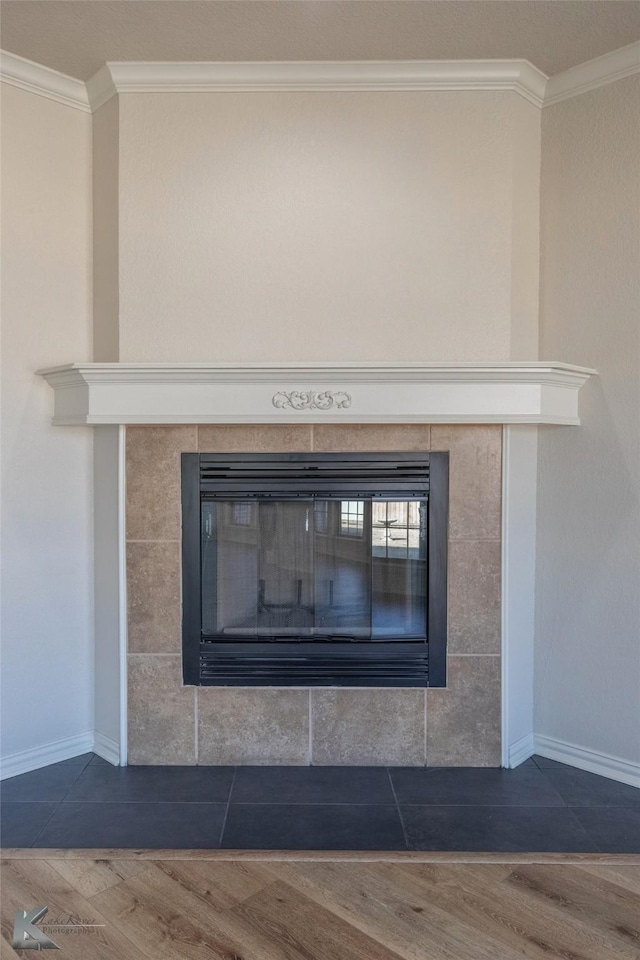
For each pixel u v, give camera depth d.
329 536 2.85
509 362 2.51
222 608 2.85
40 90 2.77
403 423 2.68
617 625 2.74
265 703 2.84
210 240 2.75
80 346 2.91
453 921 1.93
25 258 2.76
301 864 2.18
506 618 2.80
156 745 2.86
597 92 2.73
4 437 2.73
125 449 2.80
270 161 2.74
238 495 2.80
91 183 2.91
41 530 2.84
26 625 2.81
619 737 2.75
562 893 2.05
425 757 2.84
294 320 2.75
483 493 2.77
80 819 2.44
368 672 2.82
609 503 2.75
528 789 2.66
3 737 2.76
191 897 2.03
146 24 2.46
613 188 2.71
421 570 2.82
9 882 2.09
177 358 2.75
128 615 2.83
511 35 2.53
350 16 2.42
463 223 2.73
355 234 2.74
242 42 2.57
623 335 2.70
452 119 2.72
